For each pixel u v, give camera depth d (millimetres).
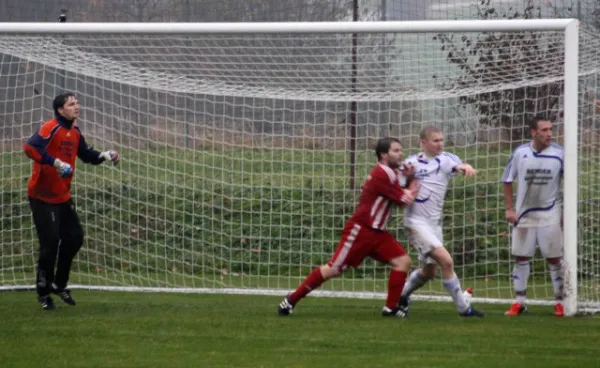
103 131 46812
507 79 38188
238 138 47219
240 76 41375
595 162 33719
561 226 31672
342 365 22594
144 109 48125
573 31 31062
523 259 32000
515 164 31609
